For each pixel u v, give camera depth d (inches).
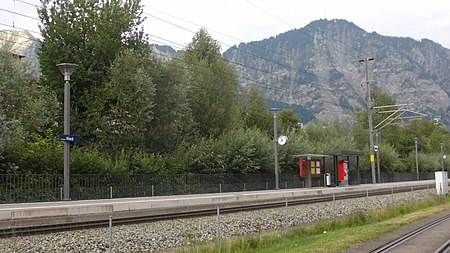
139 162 1642.5
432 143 5103.3
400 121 4434.1
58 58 1839.3
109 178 1486.2
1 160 1284.4
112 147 1738.4
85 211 871.1
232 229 898.7
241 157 2021.4
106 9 1923.0
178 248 702.5
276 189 1900.8
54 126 1732.3
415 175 3789.4
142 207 982.4
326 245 681.6
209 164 1905.8
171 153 1916.8
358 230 876.0
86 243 673.6
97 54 1862.7
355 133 4151.1
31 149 1352.1
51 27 1859.0
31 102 1541.6
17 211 768.3
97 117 1761.8
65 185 1164.5
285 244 740.7
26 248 615.8
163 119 1936.5
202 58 2770.7
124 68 1772.9
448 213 1229.7
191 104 2379.4
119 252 656.4
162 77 1969.7
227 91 2576.3
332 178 2378.2
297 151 2336.4
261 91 3486.7
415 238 761.0
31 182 1259.2
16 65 1585.9
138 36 2001.7
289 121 4094.5
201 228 867.4
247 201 1279.5
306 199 1464.1
